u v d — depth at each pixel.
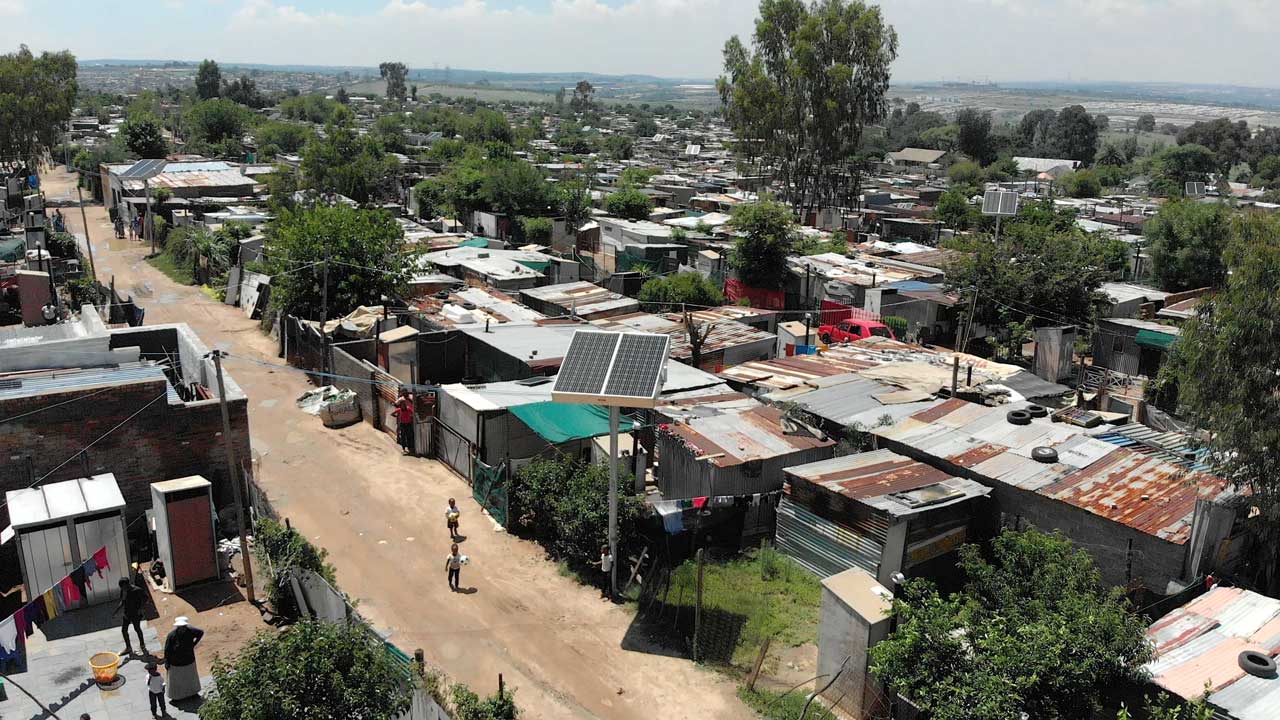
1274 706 12.51
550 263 49.94
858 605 15.33
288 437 28.55
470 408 24.94
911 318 42.22
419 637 17.94
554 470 21.89
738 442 22.91
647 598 19.41
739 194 83.06
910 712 14.42
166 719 14.30
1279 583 18.56
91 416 19.89
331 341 32.97
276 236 43.09
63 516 17.36
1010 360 39.47
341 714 11.87
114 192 73.19
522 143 131.38
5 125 78.25
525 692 16.31
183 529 18.64
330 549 21.30
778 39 74.88
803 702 15.91
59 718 14.15
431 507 23.86
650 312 43.62
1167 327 37.22
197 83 192.00
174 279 51.78
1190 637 14.59
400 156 98.62
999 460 21.03
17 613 15.48
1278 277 16.77
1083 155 157.25
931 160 147.25
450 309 36.91
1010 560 15.65
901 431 23.06
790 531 21.11
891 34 74.44
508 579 20.34
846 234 63.84
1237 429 17.17
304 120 179.38
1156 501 18.72
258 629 17.47
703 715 15.88
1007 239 41.50
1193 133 147.00
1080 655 12.86
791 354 35.41
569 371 18.97
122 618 17.42
